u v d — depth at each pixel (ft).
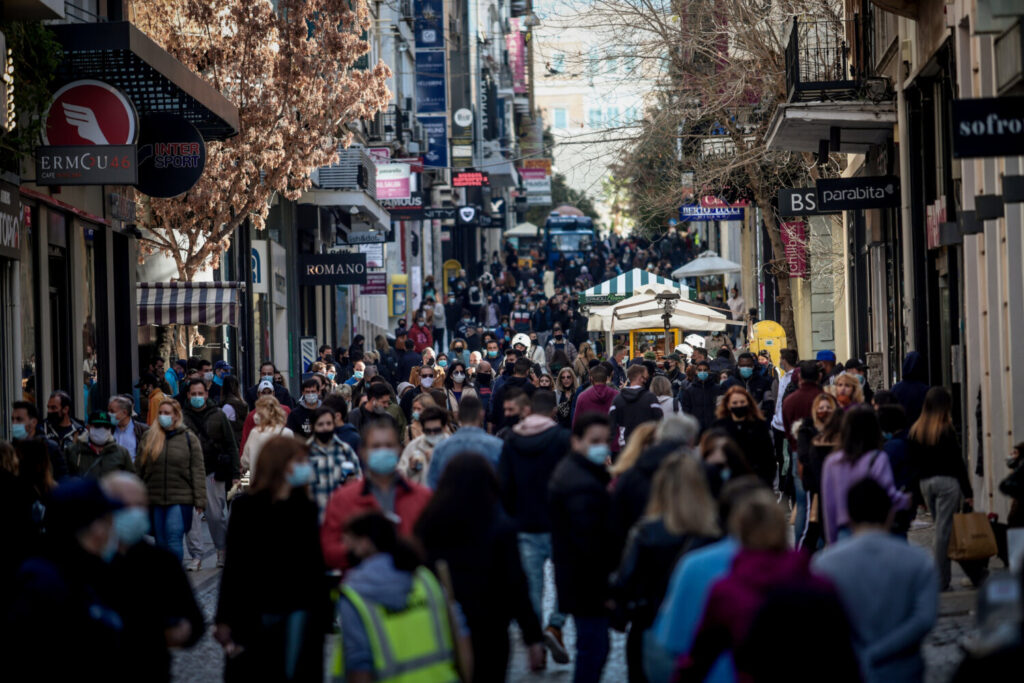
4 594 82.79
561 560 82.58
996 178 145.28
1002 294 143.02
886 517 61.41
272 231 362.94
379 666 56.80
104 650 59.62
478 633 75.10
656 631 59.77
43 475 108.27
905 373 148.36
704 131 289.53
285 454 73.36
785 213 216.33
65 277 200.44
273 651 72.13
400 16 512.63
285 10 265.75
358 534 58.90
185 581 65.82
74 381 200.23
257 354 336.90
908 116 196.54
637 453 83.56
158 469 131.85
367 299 509.76
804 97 205.46
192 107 195.21
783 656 47.80
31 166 178.40
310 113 266.36
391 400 164.86
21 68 161.07
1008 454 140.46
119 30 164.14
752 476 78.23
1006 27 101.45
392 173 408.05
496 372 269.85
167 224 260.21
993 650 40.73
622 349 249.96
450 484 75.97
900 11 185.47
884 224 229.66
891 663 59.88
